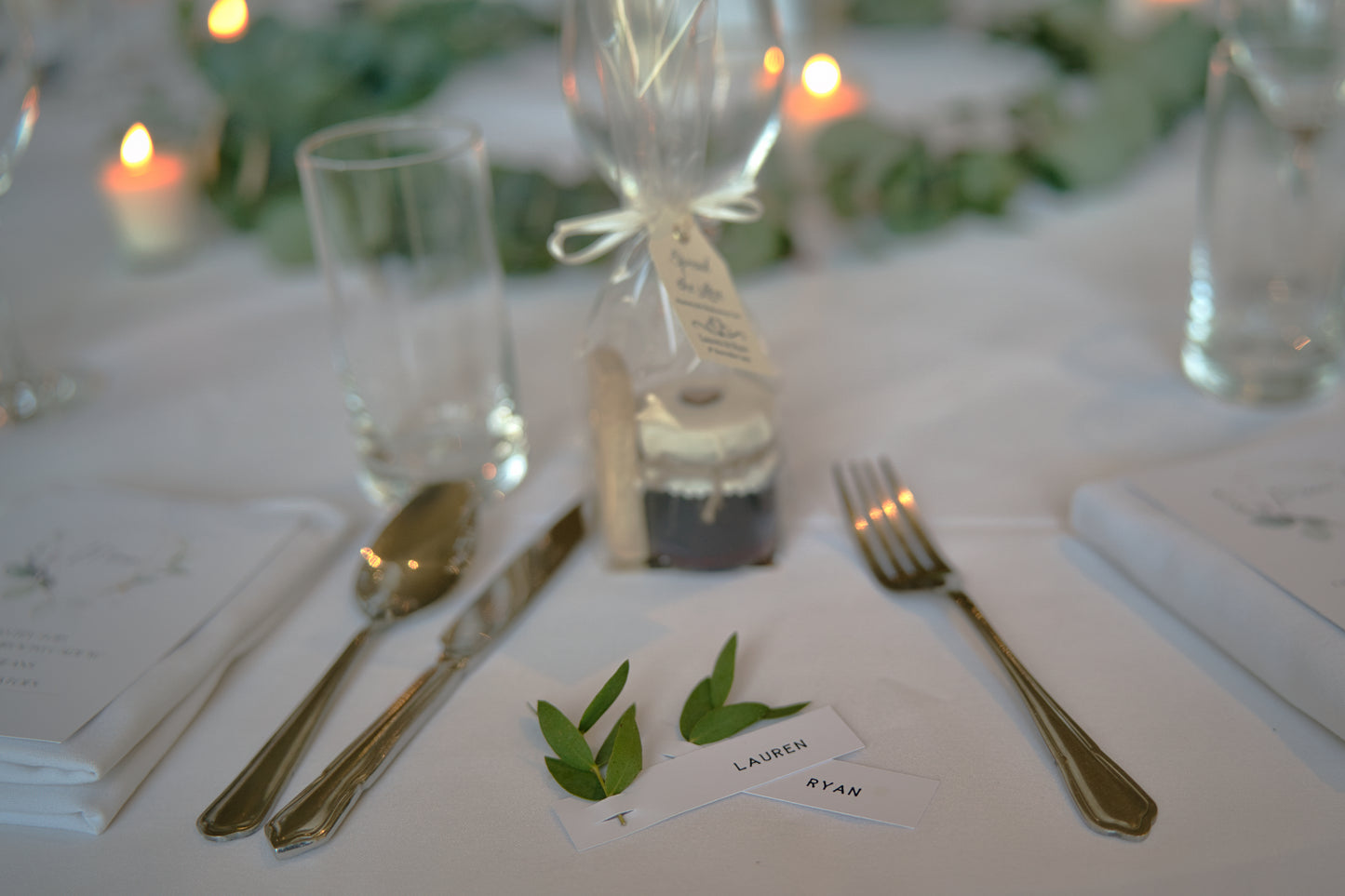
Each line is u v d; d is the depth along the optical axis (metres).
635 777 0.38
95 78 0.84
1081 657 0.42
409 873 0.36
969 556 0.47
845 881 0.35
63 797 0.38
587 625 0.44
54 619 0.43
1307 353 0.53
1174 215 0.72
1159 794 0.37
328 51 0.78
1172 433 0.53
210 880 0.36
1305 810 0.36
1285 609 0.40
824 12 0.89
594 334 0.45
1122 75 0.78
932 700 0.40
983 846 0.36
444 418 0.52
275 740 0.40
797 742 0.39
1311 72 0.49
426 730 0.41
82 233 0.79
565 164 0.75
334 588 0.47
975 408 0.56
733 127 0.44
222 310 0.69
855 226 0.73
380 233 0.49
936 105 0.81
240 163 0.74
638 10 0.41
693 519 0.45
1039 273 0.67
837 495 0.51
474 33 0.93
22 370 0.63
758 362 0.44
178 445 0.57
